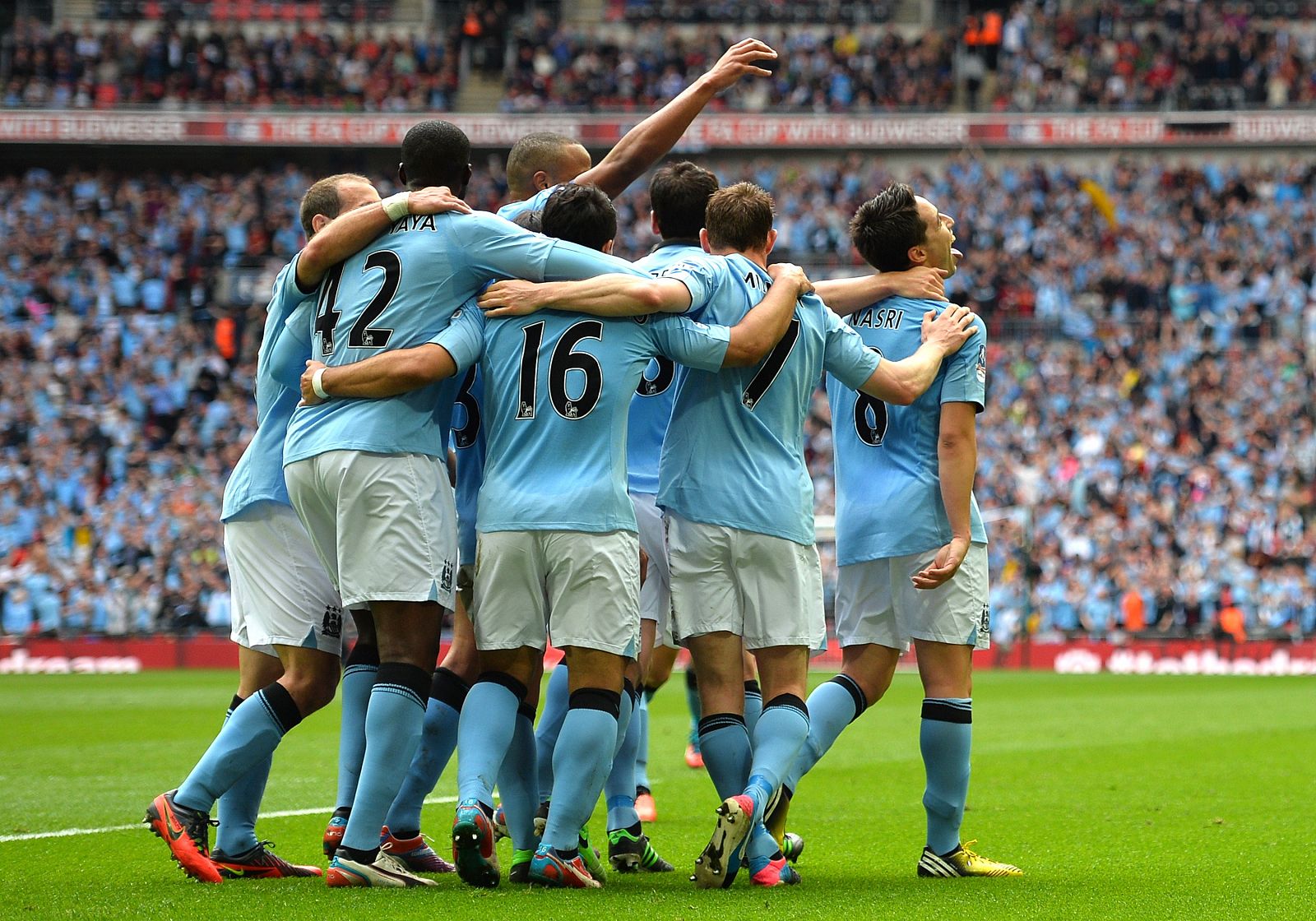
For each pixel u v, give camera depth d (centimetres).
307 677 1422
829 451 7706
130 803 2136
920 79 9725
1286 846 1661
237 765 1369
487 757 1287
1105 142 9212
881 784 2464
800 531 1387
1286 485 7281
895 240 1530
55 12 10275
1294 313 8162
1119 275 8388
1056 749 3083
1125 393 7806
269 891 1265
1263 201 8819
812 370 1424
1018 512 6925
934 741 1441
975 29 9831
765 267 1455
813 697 1479
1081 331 8181
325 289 1377
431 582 1305
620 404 1333
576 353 1328
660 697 5022
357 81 9875
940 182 9212
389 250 1345
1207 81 9525
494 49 10219
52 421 7894
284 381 1439
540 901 1188
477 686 1332
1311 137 8975
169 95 9806
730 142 9475
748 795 1284
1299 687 5431
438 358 1303
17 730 3541
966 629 1454
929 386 1456
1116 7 9944
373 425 1309
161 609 6969
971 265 8506
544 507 1304
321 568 1441
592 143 9500
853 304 1546
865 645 1509
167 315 8638
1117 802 2164
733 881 1310
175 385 8131
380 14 10425
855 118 9394
